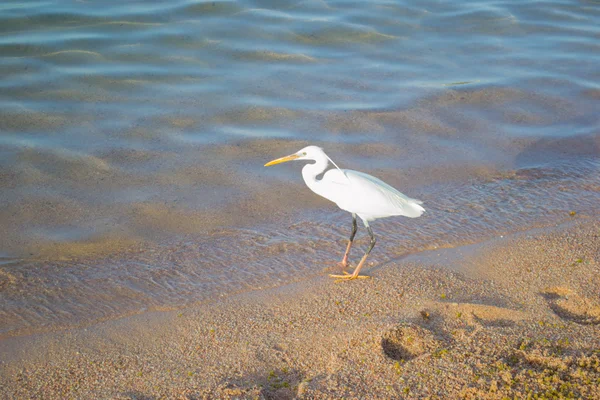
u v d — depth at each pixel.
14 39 13.30
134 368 5.73
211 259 7.58
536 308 6.30
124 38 13.81
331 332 6.08
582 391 4.70
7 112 10.85
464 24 15.84
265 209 8.69
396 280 7.01
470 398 4.80
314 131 10.82
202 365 5.70
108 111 11.17
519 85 12.95
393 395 4.94
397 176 9.57
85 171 9.38
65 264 7.42
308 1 16.12
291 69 13.12
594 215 8.40
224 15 15.18
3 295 6.84
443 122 11.38
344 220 8.50
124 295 6.89
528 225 8.20
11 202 8.52
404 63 13.73
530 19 16.42
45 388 5.49
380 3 16.42
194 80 12.45
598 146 10.62
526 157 10.26
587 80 13.32
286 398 5.16
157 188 9.05
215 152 10.07
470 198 8.96
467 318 6.12
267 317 6.44
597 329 5.71
